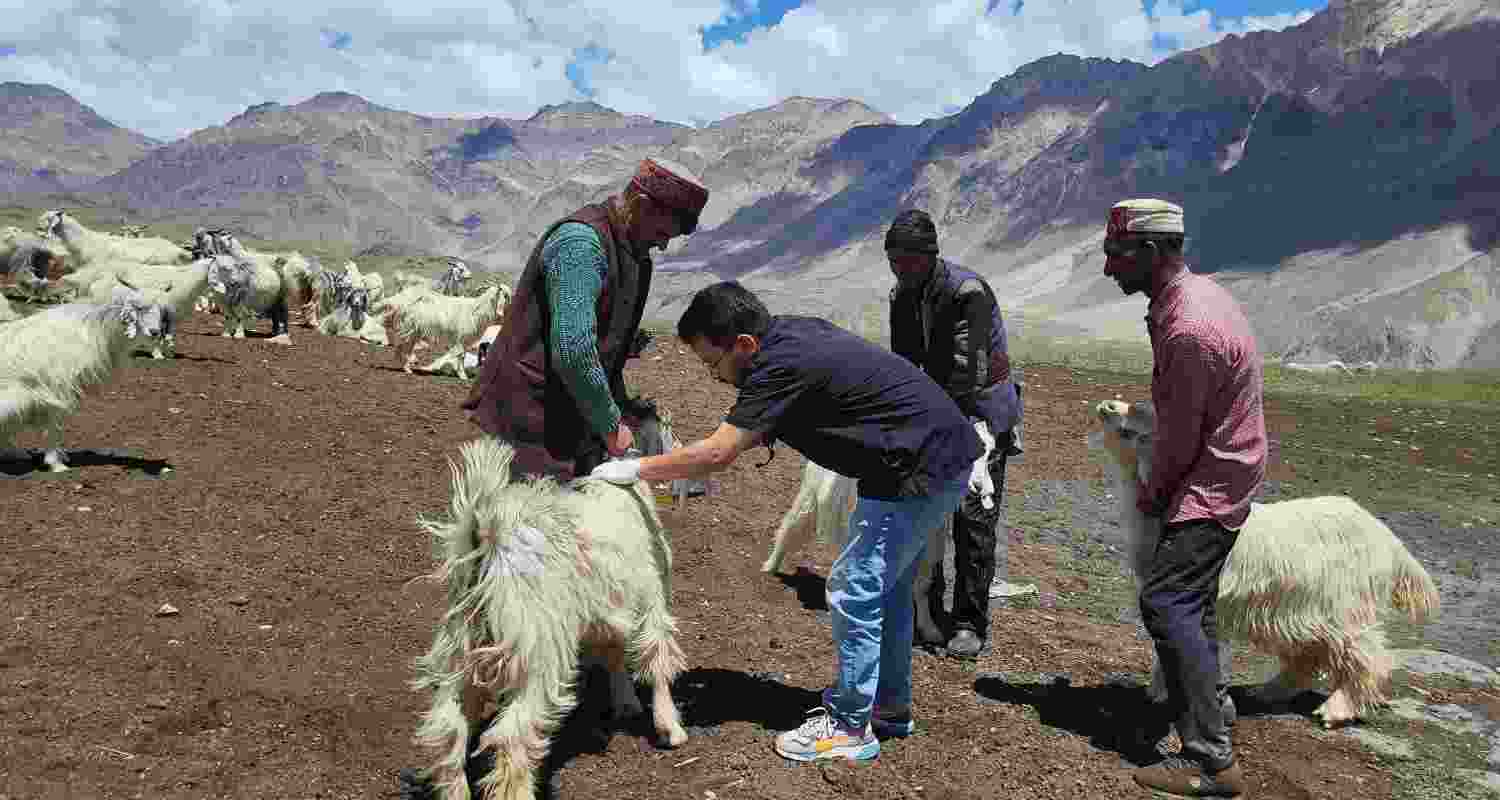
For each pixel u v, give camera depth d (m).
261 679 5.14
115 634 5.45
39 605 5.71
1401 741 5.04
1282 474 12.27
